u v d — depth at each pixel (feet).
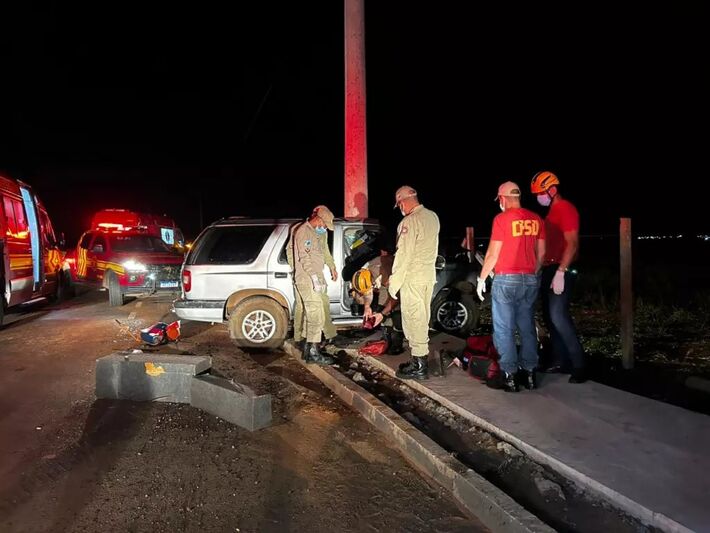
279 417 18.19
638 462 12.96
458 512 12.51
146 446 16.03
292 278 24.49
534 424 15.34
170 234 66.59
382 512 12.53
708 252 68.64
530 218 17.39
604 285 43.60
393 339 24.08
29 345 29.96
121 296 43.68
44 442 16.42
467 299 29.30
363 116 32.35
